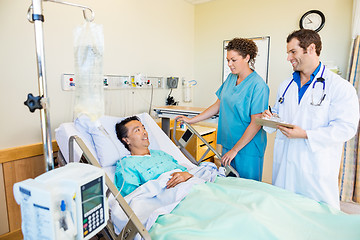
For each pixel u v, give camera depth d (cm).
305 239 93
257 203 109
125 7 223
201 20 314
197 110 220
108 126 166
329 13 235
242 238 91
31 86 165
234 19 289
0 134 154
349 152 229
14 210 164
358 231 96
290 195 125
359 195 229
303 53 131
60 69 179
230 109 175
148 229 100
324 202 134
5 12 149
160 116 233
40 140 174
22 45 158
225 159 162
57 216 64
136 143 158
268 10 265
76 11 184
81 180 66
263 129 169
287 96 150
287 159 145
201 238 89
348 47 230
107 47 211
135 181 137
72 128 153
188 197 119
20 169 164
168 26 277
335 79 131
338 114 126
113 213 111
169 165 154
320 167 132
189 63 320
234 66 163
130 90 236
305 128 138
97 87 80
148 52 254
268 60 271
